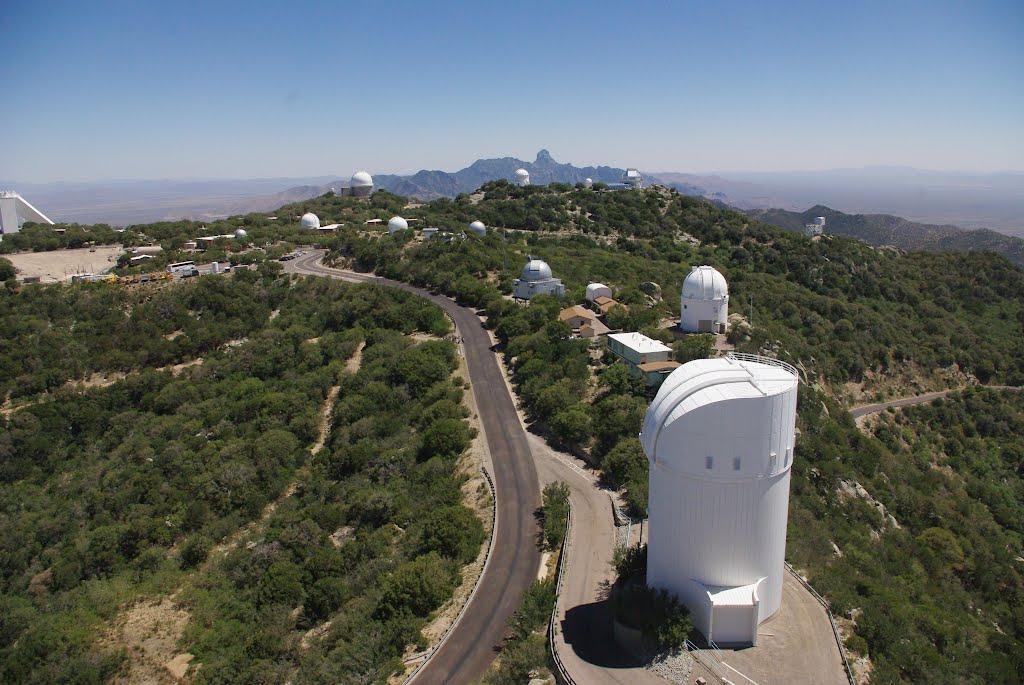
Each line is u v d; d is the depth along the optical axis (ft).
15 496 225.76
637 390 219.41
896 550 179.63
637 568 131.34
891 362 352.08
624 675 103.86
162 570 179.32
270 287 375.04
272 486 214.90
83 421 262.06
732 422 101.71
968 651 128.16
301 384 270.67
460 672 120.47
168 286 361.92
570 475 190.19
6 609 165.99
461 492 189.26
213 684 131.44
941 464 291.99
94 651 147.84
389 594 143.43
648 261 455.22
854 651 108.68
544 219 556.92
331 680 123.34
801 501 182.91
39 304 330.13
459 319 332.60
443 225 513.45
